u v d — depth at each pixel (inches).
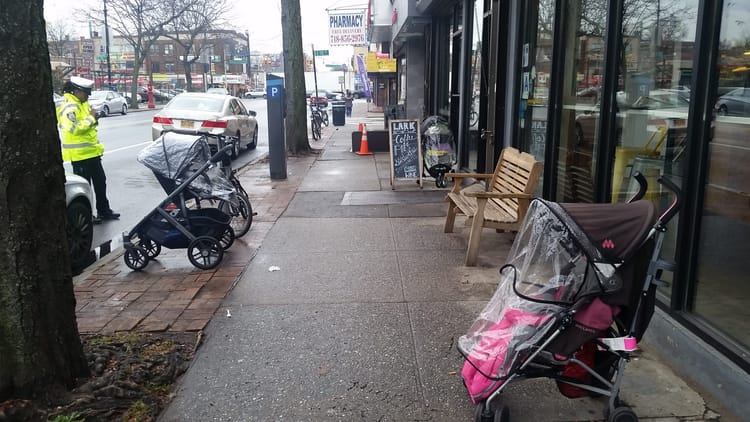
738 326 145.0
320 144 766.5
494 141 345.4
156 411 140.2
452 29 484.7
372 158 600.4
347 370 158.6
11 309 129.3
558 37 262.1
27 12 127.0
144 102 2541.8
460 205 268.4
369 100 2071.9
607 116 214.8
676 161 176.9
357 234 294.2
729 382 136.7
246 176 490.0
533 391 147.4
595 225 121.1
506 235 288.4
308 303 204.5
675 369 155.5
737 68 145.3
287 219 329.1
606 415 132.6
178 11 2185.0
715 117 149.9
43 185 132.9
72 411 132.3
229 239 265.9
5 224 127.7
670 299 162.9
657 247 121.6
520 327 123.4
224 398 146.3
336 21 933.2
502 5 331.0
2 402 128.0
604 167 217.2
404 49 806.5
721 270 149.9
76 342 145.8
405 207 355.9
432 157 415.5
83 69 2519.7
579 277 123.4
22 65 126.3
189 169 249.0
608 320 121.6
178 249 275.0
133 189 453.4
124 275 239.1
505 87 335.3
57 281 138.5
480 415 128.1
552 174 271.6
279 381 153.6
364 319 190.2
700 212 153.9
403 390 148.6
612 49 210.8
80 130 335.6
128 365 156.4
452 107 485.4
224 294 214.7
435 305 200.8
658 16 187.9
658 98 187.2
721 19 147.9
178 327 186.1
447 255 257.0
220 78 3811.5
